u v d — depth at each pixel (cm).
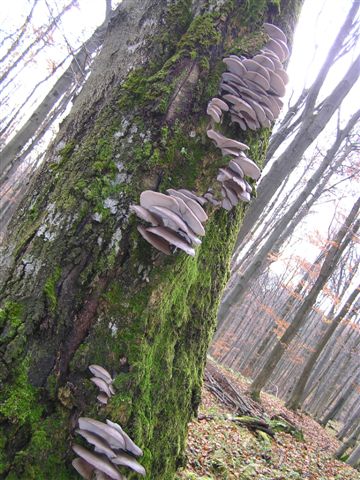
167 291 211
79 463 176
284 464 795
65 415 181
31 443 171
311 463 928
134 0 256
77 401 183
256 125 243
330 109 813
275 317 2056
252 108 237
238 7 239
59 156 222
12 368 176
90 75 256
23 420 172
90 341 189
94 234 195
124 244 199
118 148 208
